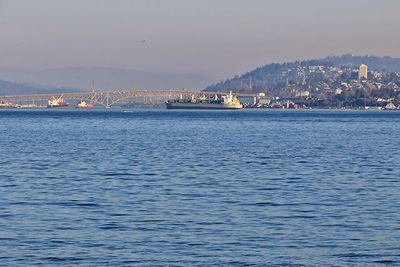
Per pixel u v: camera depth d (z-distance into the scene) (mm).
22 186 71688
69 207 57906
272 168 90750
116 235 47250
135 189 69188
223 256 42375
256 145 137625
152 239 46219
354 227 49969
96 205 58906
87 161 100438
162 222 51531
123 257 42031
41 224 50562
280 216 54062
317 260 41625
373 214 55031
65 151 120188
